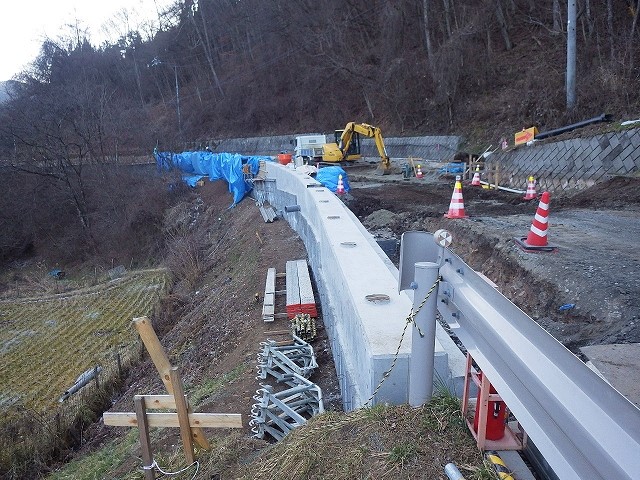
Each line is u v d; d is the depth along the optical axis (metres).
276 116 45.28
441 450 2.76
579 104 18.73
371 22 38.97
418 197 17.33
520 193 16.06
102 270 29.23
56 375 15.00
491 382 2.42
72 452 9.50
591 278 6.48
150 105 62.56
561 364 1.83
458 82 27.72
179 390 4.68
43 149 34.72
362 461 2.89
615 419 1.50
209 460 4.67
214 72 53.56
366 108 36.81
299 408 5.81
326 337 7.94
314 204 10.85
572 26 18.36
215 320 11.73
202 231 25.31
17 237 36.28
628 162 13.67
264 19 47.78
